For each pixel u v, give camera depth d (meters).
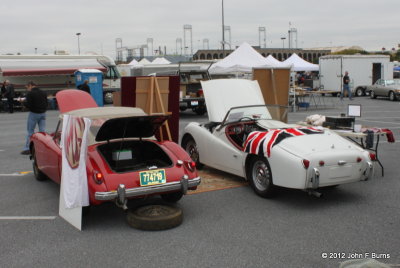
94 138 5.76
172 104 8.09
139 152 6.18
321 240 4.59
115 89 28.11
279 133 6.24
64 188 5.27
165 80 7.88
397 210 5.59
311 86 33.75
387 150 9.78
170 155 5.60
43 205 6.06
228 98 7.96
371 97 28.48
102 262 4.11
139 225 4.98
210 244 4.52
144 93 7.82
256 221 5.25
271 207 5.82
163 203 5.51
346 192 6.53
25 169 8.47
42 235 4.87
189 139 8.22
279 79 10.30
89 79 22.48
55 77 26.53
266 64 18.81
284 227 5.02
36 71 24.89
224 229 4.98
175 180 5.25
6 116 20.20
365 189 6.66
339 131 7.63
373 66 31.53
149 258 4.19
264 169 6.18
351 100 27.20
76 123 4.98
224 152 7.07
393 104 23.81
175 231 4.95
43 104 10.06
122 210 5.80
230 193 6.54
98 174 4.86
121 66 32.97
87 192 4.92
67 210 5.21
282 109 7.79
